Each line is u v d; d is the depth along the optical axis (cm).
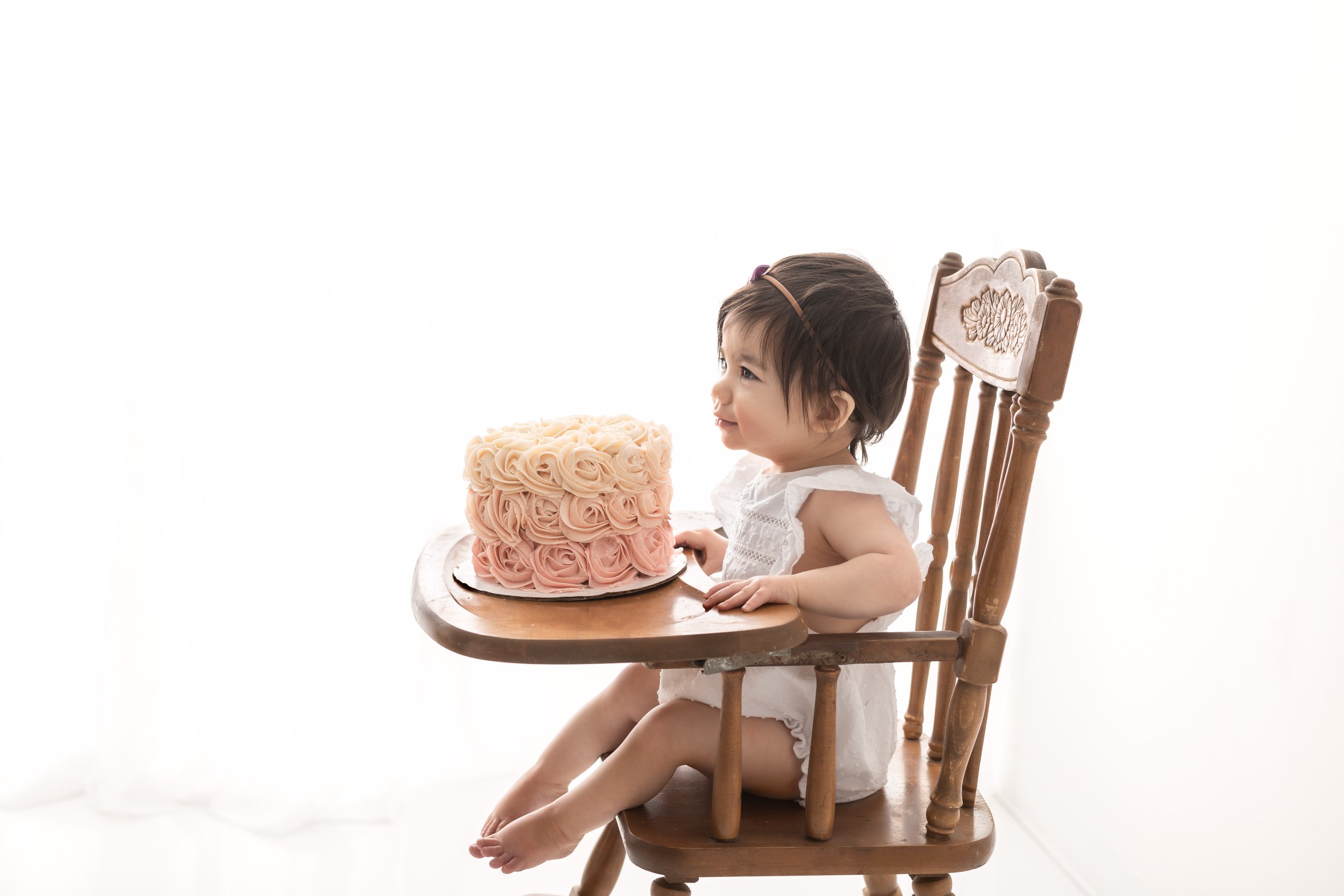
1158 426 158
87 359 185
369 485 191
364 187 182
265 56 176
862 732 107
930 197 195
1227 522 142
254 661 191
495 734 207
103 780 187
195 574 185
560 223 190
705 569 118
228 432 185
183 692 192
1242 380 139
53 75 176
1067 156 183
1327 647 124
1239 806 139
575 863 182
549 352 193
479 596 96
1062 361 91
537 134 187
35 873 169
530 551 98
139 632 185
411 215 186
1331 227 123
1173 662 154
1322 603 125
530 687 208
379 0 179
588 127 188
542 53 186
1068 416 185
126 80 174
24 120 176
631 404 197
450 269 188
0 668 188
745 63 189
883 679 112
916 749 123
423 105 183
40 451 186
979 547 110
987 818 104
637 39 187
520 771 208
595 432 104
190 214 178
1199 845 147
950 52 192
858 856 97
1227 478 142
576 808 102
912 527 106
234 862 176
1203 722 147
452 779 204
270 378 185
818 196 193
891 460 204
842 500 104
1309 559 127
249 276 182
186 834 183
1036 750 194
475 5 182
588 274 192
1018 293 101
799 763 104
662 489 104
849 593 96
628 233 192
